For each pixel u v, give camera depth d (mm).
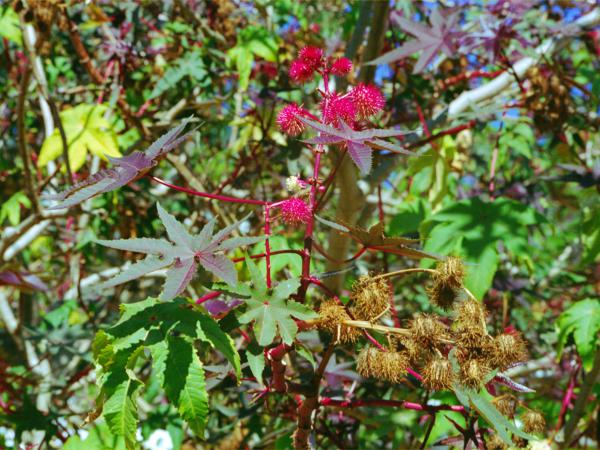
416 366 654
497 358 593
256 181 1569
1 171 1784
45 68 1558
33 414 1124
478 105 1331
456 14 1144
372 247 635
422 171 1364
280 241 1188
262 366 611
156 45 1532
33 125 1842
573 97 1427
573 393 1369
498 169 1848
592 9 1331
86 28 1424
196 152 1798
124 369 582
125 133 1493
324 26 1889
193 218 1574
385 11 1174
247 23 1542
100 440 914
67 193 568
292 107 643
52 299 2121
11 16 1275
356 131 602
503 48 1306
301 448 684
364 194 1136
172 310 595
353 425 1049
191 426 556
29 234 1409
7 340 1626
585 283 1379
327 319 607
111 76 1453
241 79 1375
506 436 602
